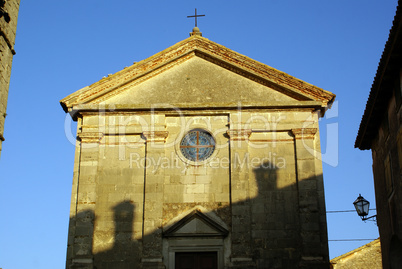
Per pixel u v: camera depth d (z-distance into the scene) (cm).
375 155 2508
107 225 2502
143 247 2453
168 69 2803
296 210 2505
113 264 2441
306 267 2384
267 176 2562
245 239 2447
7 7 2066
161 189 2541
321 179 2541
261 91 2734
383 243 2381
